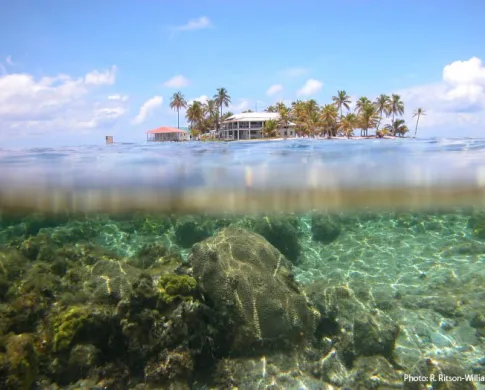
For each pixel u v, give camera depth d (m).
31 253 8.70
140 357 5.68
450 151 10.75
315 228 13.09
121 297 6.41
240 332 6.23
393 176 10.50
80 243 10.95
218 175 10.78
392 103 83.06
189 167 10.62
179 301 5.93
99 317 5.98
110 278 6.91
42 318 6.39
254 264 7.16
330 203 13.74
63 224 13.88
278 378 5.75
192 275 6.88
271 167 10.68
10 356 4.96
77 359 5.57
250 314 6.32
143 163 10.33
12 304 6.43
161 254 8.70
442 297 8.73
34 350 5.27
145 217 13.98
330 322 6.90
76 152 11.84
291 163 10.62
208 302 6.57
